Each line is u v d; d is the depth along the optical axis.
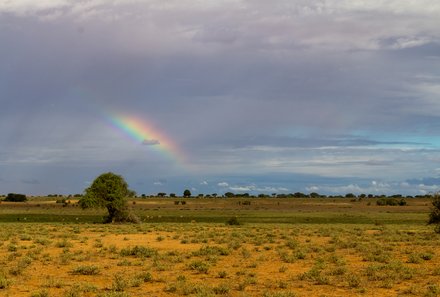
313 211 140.62
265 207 168.38
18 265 25.06
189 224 72.25
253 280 20.94
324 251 32.88
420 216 109.00
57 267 25.39
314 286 20.27
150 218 98.38
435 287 19.00
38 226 62.47
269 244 38.78
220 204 190.25
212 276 22.75
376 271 23.30
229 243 37.28
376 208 160.62
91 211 132.88
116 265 26.33
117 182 73.44
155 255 29.77
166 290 19.12
